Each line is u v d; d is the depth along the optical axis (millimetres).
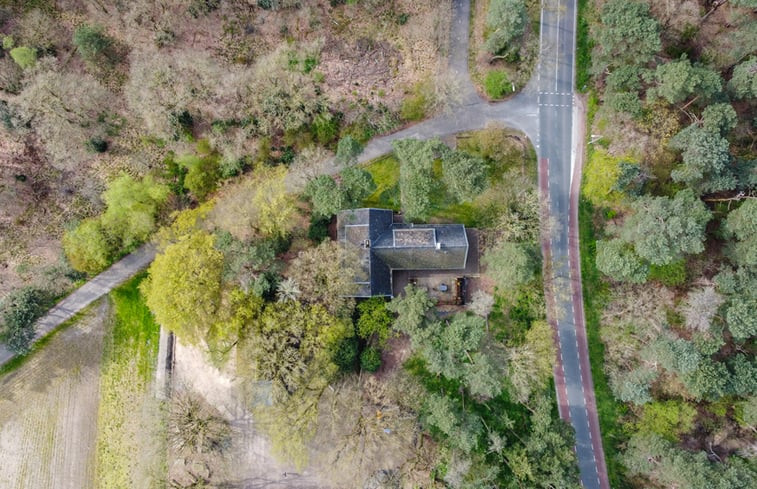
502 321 62844
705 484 51938
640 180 60125
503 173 63219
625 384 58500
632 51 58625
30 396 64750
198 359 63312
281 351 54938
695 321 57281
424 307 56812
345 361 58219
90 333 65312
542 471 55031
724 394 56375
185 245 53625
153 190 60031
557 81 65312
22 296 61469
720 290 58531
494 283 63156
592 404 62812
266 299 57750
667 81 56438
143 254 65375
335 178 64688
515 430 60750
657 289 61094
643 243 55344
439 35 65812
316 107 63812
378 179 64688
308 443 60438
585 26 65062
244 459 62406
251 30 66375
